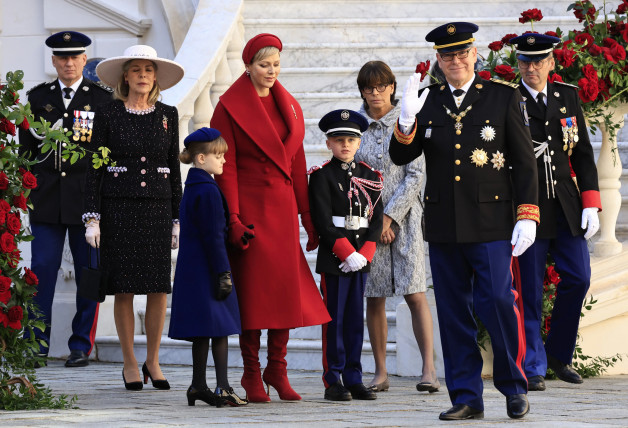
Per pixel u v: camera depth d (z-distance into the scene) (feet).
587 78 92.73
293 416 66.69
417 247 84.48
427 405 73.77
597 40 98.48
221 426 60.39
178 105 109.70
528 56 86.12
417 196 84.99
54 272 102.73
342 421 63.52
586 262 87.56
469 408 65.36
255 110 77.15
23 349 72.84
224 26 121.80
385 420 64.34
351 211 78.33
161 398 78.64
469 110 66.49
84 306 103.14
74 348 103.50
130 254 84.84
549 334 89.81
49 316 102.58
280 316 75.51
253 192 76.84
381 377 84.33
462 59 66.54
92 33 150.30
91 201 84.17
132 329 86.17
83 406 73.10
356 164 79.82
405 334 93.76
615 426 60.44
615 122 99.81
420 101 65.92
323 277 78.64
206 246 73.20
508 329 65.62
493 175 66.03
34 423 62.23
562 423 62.23
